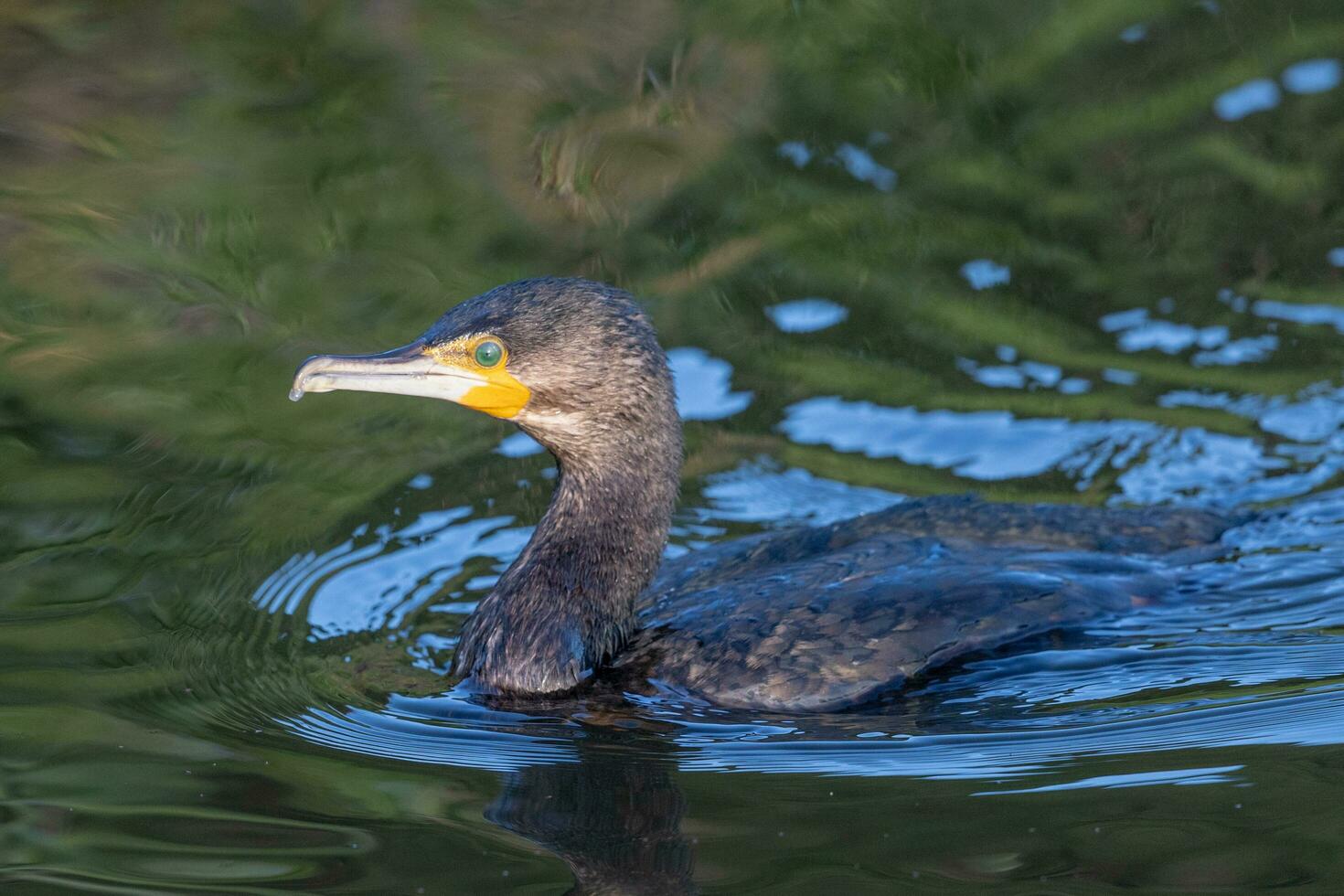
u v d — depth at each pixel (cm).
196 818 718
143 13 1688
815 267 1412
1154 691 834
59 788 741
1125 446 1172
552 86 1603
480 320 899
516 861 684
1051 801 721
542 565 916
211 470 1117
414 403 1238
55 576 973
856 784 749
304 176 1469
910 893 645
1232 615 920
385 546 1048
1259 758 752
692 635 898
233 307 1305
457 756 795
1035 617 896
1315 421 1192
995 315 1358
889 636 873
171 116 1534
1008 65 1683
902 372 1282
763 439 1197
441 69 1616
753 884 656
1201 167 1539
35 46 1620
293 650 915
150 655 888
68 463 1110
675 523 1092
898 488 1130
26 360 1230
